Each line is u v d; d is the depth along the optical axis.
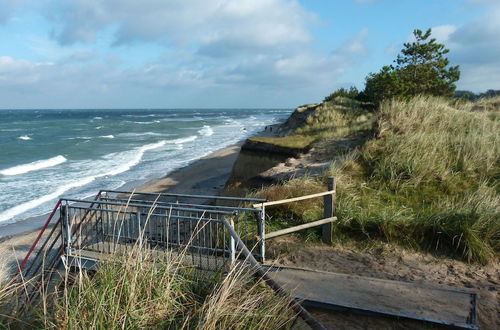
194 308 3.23
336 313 4.27
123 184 22.08
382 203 7.56
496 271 5.43
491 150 9.08
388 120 11.12
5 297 3.54
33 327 3.15
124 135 55.59
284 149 12.70
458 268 5.55
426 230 6.32
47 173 26.06
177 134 56.81
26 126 77.81
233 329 2.97
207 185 20.67
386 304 4.30
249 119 109.94
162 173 25.08
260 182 10.12
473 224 6.11
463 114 11.49
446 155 9.04
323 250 6.20
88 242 6.47
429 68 23.98
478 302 4.54
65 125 80.50
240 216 7.04
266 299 3.26
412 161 8.70
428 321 3.97
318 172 9.41
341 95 29.25
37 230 14.46
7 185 22.36
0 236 14.00
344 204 7.19
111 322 2.87
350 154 9.98
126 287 3.19
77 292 3.30
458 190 7.91
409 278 5.24
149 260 3.83
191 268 4.04
